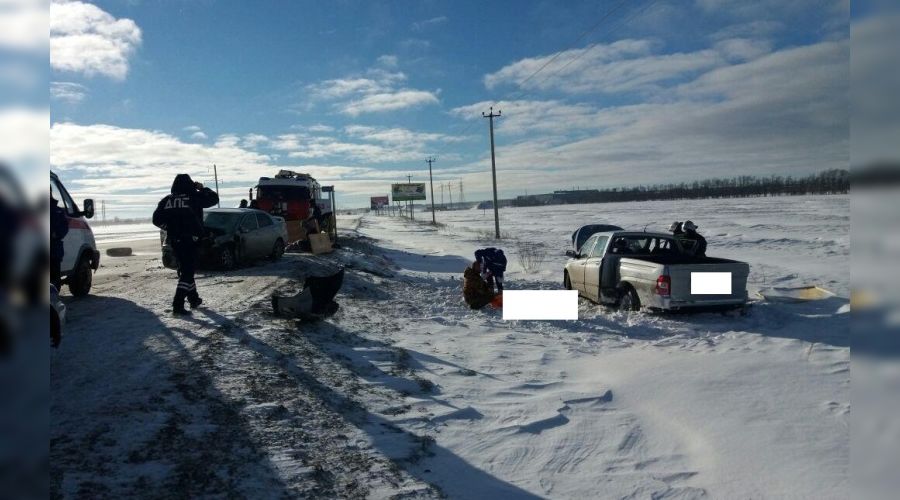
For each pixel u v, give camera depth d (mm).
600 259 11953
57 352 6566
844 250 24156
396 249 29656
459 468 4742
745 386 6750
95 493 3707
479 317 10836
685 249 12328
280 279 13211
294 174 22812
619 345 8953
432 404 6078
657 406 6227
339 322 9367
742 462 4875
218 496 3863
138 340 7129
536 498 4320
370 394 6188
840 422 5613
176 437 4590
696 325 9977
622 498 4340
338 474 4387
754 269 18297
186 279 8789
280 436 4859
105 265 18250
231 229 15172
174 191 8844
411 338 8922
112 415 4820
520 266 20875
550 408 6078
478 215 106000
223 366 6289
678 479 4660
